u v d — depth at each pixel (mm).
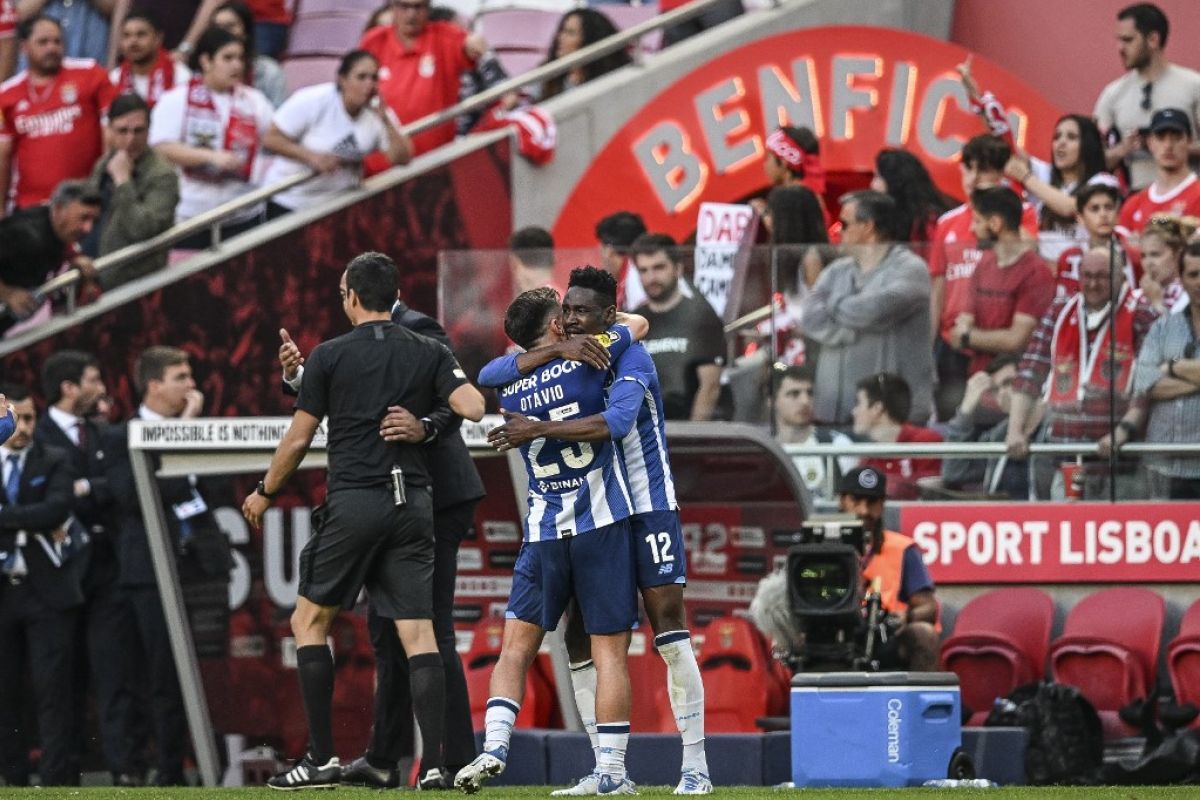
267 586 39188
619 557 25031
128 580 40406
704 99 49156
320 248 46469
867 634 32594
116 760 41000
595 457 24953
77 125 49031
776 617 34688
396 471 26750
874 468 38281
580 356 24938
